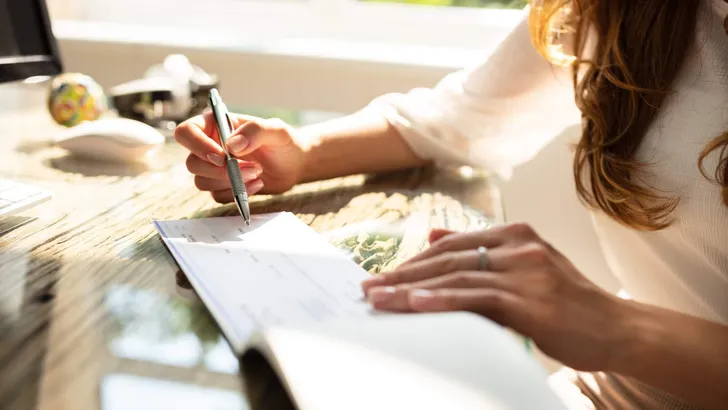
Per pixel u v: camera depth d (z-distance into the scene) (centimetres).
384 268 64
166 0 172
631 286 88
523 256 54
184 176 93
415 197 87
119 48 154
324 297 54
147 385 42
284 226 72
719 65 72
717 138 67
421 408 36
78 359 45
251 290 55
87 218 75
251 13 169
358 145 95
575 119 101
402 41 164
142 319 51
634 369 53
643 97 76
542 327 50
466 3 164
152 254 65
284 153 85
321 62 147
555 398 38
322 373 39
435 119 97
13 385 42
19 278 58
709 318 77
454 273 53
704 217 71
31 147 103
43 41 96
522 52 94
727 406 55
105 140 96
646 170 75
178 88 117
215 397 41
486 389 38
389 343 42
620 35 77
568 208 138
